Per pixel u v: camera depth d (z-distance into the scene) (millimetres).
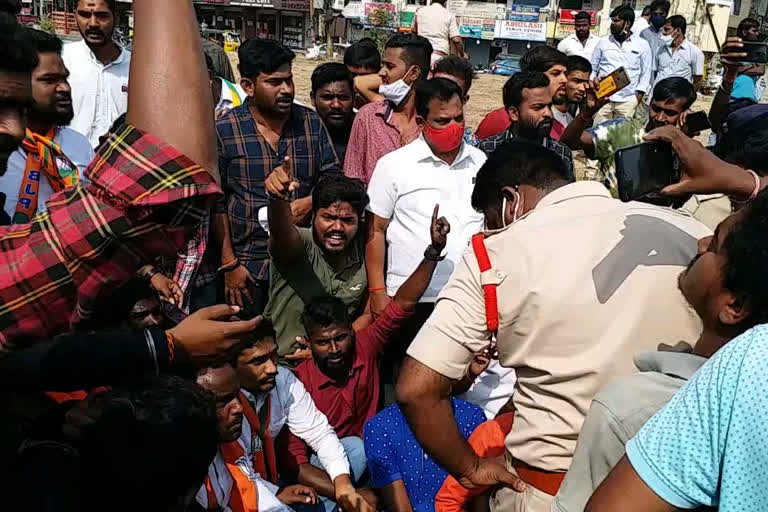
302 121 3885
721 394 1071
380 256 3488
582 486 1441
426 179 3395
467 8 27547
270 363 2576
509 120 4363
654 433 1145
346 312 3107
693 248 1678
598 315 1627
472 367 2691
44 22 24594
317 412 2977
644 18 10969
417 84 3766
